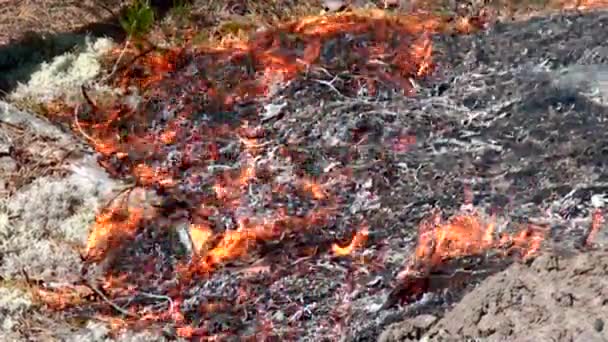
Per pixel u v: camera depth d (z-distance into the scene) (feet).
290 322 14.12
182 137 15.71
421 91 15.84
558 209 14.38
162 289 14.49
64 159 15.37
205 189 15.20
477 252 14.12
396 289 14.05
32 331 14.19
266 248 14.66
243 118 15.83
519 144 15.08
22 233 14.88
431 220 14.55
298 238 14.69
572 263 13.30
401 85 15.92
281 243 14.67
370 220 14.70
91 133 15.76
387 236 14.52
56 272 14.64
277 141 15.55
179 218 14.93
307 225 14.78
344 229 14.69
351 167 15.17
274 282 14.40
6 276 14.60
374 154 15.25
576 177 14.65
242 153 15.47
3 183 15.28
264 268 14.49
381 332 13.82
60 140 15.57
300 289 14.30
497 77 15.87
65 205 15.06
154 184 15.24
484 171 14.89
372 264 14.32
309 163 15.29
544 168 14.79
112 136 15.75
